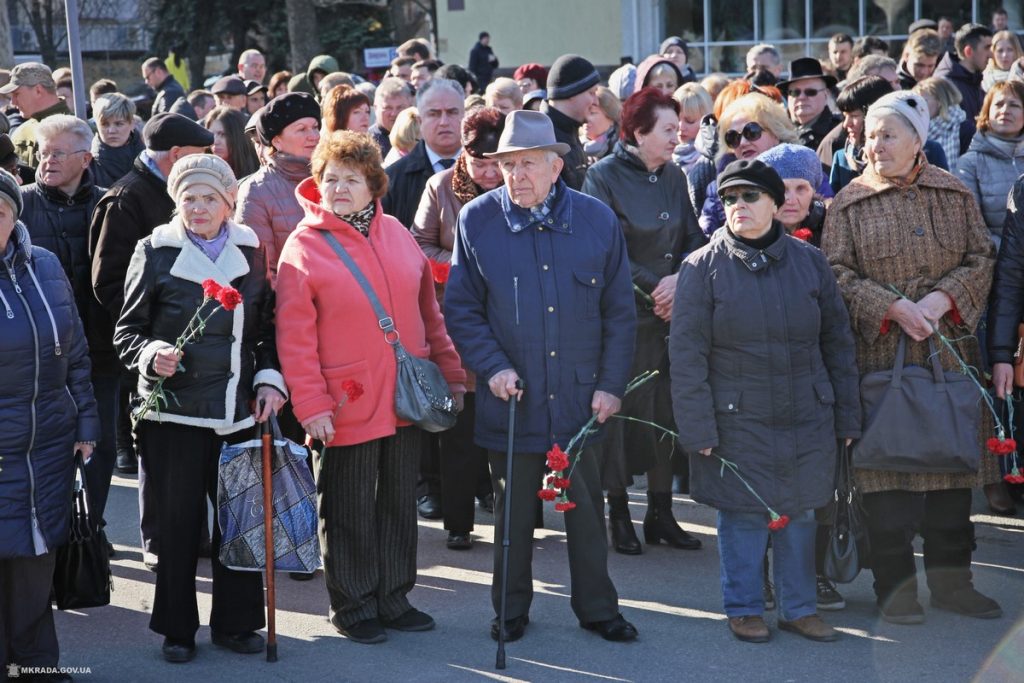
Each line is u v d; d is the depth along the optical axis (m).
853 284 4.99
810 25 19.81
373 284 4.79
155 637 4.95
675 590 5.40
